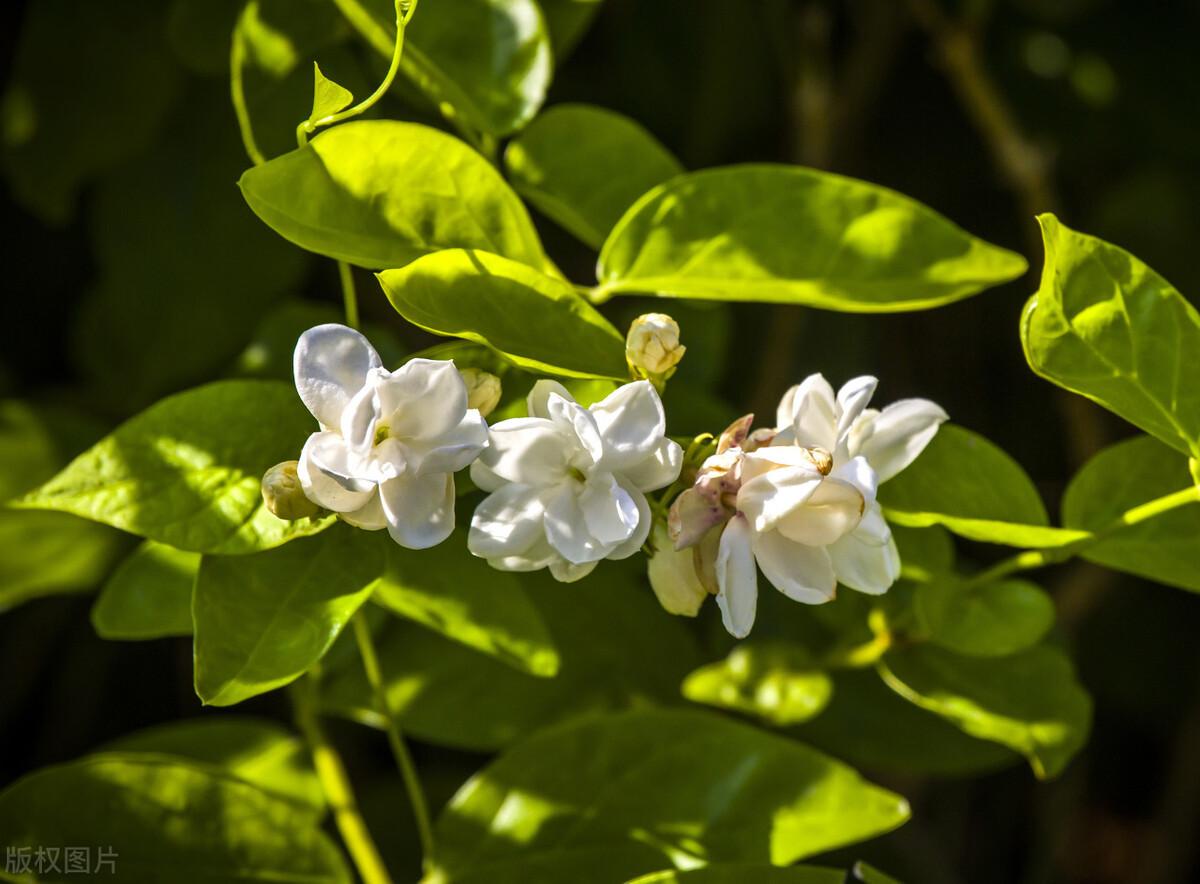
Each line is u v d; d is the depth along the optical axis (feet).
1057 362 1.76
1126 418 1.77
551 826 1.85
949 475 1.84
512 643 1.82
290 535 1.73
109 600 1.88
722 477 1.69
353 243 1.76
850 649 1.96
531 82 1.86
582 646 2.01
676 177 1.88
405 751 1.89
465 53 1.86
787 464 1.69
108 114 2.18
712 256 1.83
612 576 2.03
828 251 1.83
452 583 1.83
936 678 1.91
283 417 1.76
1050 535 1.79
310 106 1.89
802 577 1.70
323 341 1.68
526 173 1.89
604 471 1.69
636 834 1.84
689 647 2.03
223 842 1.85
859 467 1.69
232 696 1.69
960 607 1.86
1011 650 1.85
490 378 1.73
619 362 1.75
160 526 1.73
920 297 1.84
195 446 1.75
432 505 1.69
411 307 1.71
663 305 2.08
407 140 1.75
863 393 1.70
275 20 1.88
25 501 1.73
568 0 1.95
